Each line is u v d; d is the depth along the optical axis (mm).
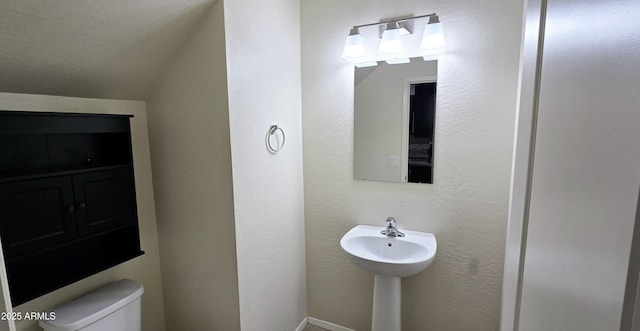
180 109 1644
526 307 698
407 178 1918
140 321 1603
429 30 1658
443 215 1859
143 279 1815
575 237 434
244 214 1625
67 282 1360
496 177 1715
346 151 2055
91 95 1532
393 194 1967
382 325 1823
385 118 1928
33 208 1242
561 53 519
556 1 555
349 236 1887
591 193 389
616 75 336
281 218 1953
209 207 1633
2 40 1079
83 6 1124
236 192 1562
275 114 1842
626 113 316
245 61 1571
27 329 1363
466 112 1735
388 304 1803
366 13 1897
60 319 1342
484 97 1688
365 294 2131
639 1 298
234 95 1511
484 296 1820
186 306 1831
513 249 894
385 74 1894
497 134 1685
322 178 2145
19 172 1271
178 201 1747
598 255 368
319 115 2092
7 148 1248
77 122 1358
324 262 2227
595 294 373
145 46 1434
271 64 1781
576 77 448
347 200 2096
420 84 1820
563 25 512
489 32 1639
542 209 601
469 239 1816
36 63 1222
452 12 1701
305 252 2271
